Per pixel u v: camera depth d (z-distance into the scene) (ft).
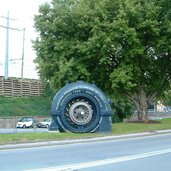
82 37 118.83
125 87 113.50
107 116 92.79
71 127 91.09
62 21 117.80
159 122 124.88
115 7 116.37
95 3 116.37
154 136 92.27
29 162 48.85
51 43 119.34
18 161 49.80
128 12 112.88
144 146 69.26
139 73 118.11
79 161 49.65
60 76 113.39
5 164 47.09
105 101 92.63
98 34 111.96
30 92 219.41
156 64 126.00
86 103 91.81
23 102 203.72
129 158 52.37
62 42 116.78
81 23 115.55
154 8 114.62
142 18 114.83
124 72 112.16
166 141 78.89
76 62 115.55
